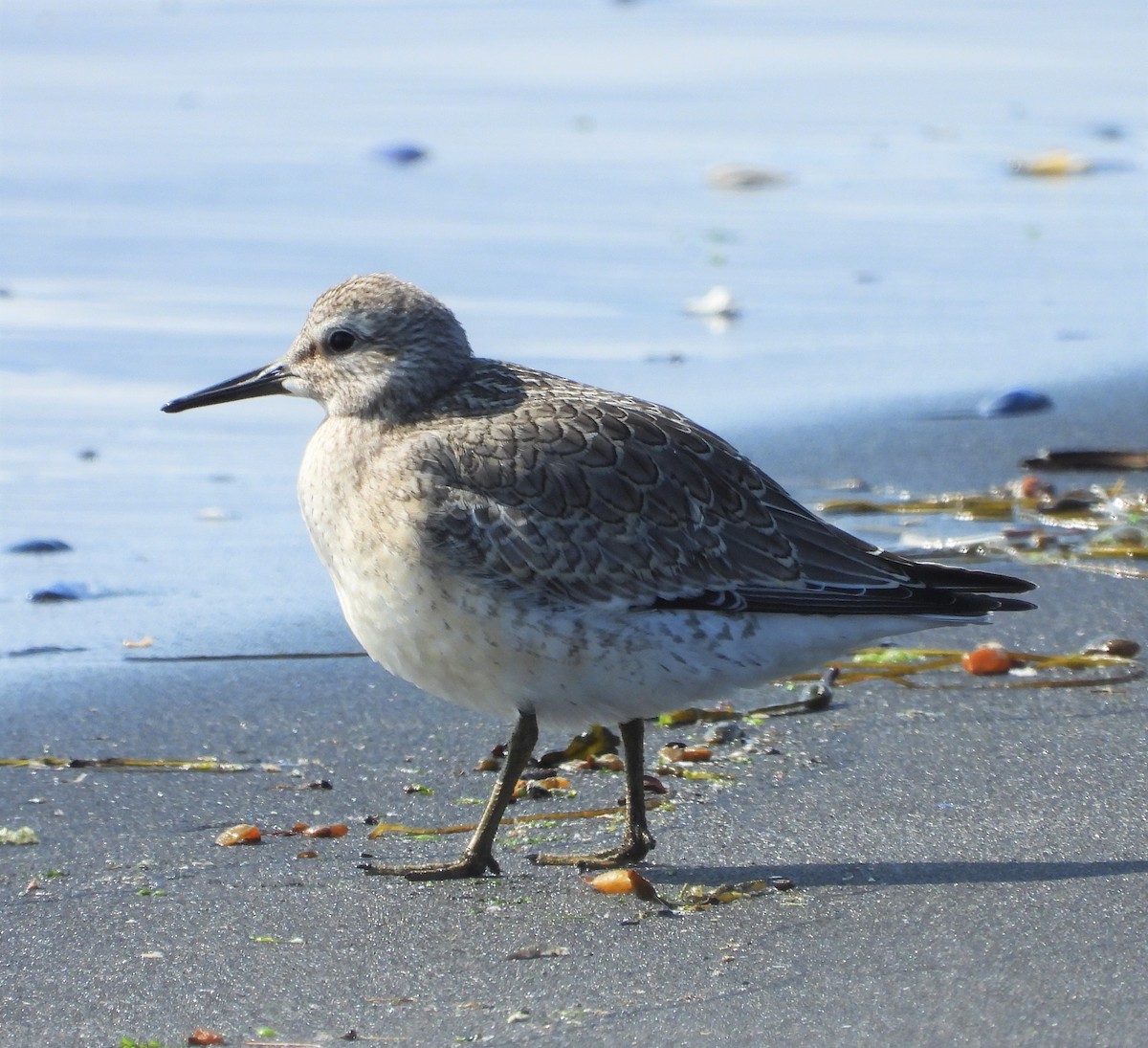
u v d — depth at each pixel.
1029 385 18.75
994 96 33.75
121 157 27.41
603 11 40.62
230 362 18.47
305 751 10.88
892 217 25.42
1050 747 10.55
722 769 10.36
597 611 9.21
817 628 9.41
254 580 13.98
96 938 8.37
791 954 7.97
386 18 38.94
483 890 8.93
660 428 9.72
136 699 11.70
